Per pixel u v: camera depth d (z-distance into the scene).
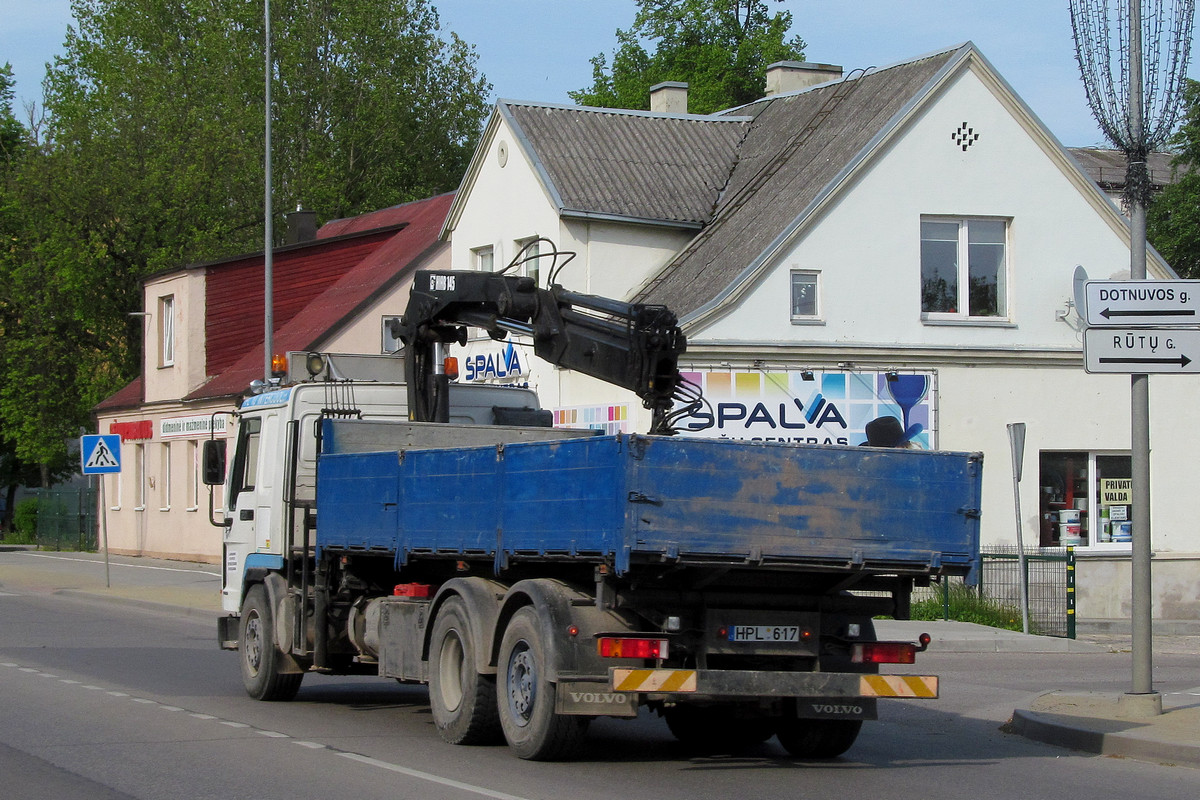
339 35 81.12
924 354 33.56
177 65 80.75
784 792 12.48
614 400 33.66
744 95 74.25
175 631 29.25
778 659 13.71
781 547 12.64
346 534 16.81
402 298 50.56
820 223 33.31
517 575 14.41
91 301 68.19
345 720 16.80
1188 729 15.77
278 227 74.50
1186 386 35.25
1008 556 32.56
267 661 18.27
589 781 12.70
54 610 34.47
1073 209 34.91
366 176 81.69
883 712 18.92
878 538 13.02
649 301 35.16
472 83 87.56
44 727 15.74
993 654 26.92
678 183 38.56
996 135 34.50
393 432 17.77
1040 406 34.19
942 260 34.41
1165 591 34.78
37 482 88.50
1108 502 34.66
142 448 60.56
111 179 67.19
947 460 13.33
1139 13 16.91
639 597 13.02
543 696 13.07
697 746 15.53
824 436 32.91
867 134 34.34
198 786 12.26
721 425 32.47
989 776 13.70
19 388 70.88
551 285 16.36
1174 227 54.00
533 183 37.38
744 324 32.78
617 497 12.14
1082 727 15.93
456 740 14.46
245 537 19.53
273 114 77.50
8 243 71.62
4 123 89.12
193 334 55.66
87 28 85.88
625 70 77.25
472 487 14.36
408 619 15.69
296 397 18.59
